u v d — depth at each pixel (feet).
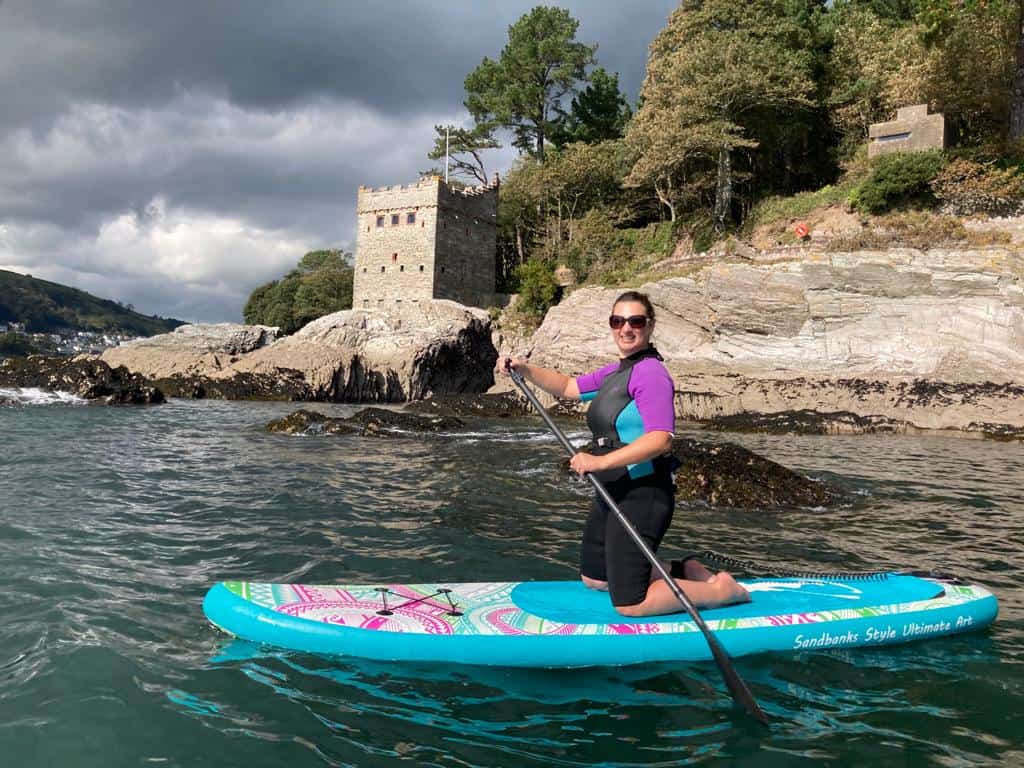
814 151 126.00
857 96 115.34
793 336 72.74
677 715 10.25
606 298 87.81
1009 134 85.46
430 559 17.98
